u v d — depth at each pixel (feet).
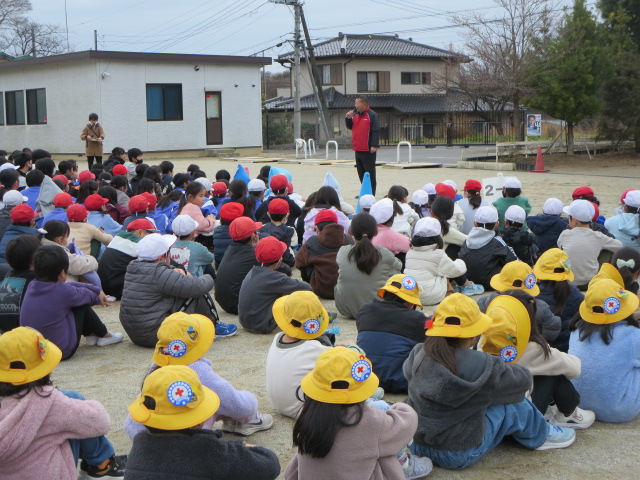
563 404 13.82
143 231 23.45
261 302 20.04
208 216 29.04
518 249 25.38
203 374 12.64
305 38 113.39
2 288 18.04
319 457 9.88
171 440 9.22
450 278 23.35
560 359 13.41
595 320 14.30
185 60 85.66
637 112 79.51
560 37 80.38
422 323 15.16
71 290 17.65
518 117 97.50
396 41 149.59
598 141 84.79
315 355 13.91
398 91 142.72
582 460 12.91
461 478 12.16
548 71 82.99
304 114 138.21
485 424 12.21
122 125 82.84
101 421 10.65
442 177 62.95
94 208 26.89
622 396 14.24
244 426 13.83
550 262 16.84
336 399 9.65
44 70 86.89
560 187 55.42
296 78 110.42
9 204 27.09
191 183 28.89
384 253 20.75
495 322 12.82
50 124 87.45
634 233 25.09
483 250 24.45
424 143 122.21
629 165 73.92
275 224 25.07
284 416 14.75
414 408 12.17
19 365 10.02
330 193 27.32
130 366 17.99
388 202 24.41
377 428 10.14
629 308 14.25
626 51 82.89
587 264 23.50
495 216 24.47
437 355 11.72
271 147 111.55
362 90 140.36
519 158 79.05
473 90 111.24
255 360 18.22
